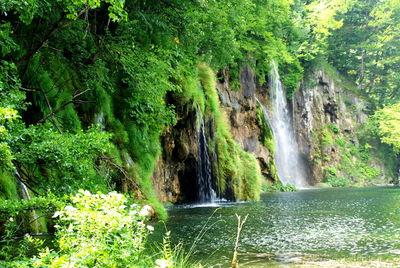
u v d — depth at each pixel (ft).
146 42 52.11
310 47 176.45
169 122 51.67
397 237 36.55
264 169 125.39
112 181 43.60
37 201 17.78
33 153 21.02
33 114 35.42
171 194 73.51
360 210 61.57
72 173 23.06
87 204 14.92
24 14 25.38
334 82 205.16
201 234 37.76
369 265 25.81
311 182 164.14
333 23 177.88
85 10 31.09
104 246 14.01
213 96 86.58
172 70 49.11
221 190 82.02
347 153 186.09
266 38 114.93
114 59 45.91
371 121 200.23
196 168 76.33
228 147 87.35
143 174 50.98
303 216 53.47
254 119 124.36
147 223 44.19
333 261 26.96
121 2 23.80
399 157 207.51
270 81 145.07
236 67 116.06
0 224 24.02
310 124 174.50
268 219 50.14
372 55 218.79
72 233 14.75
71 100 36.63
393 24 212.43
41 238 27.99
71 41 40.57
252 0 102.73
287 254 29.35
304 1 185.78
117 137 48.96
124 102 53.21
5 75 25.53
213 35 60.13
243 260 27.35
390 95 218.79
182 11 48.47
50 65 39.99
